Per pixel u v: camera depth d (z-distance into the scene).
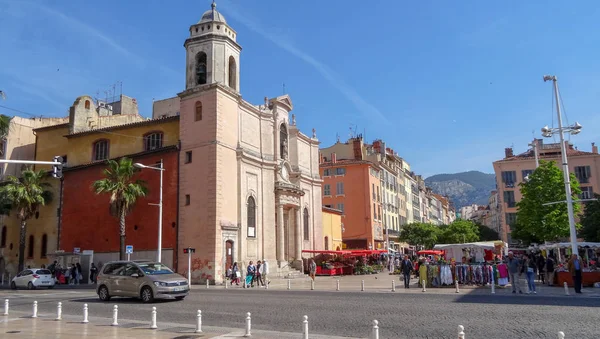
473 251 51.19
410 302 20.05
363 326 13.71
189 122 40.12
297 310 17.72
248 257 41.19
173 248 38.41
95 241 43.28
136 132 45.50
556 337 11.45
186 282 22.55
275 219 46.62
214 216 37.03
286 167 50.69
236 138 41.53
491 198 143.88
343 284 34.56
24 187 43.62
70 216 45.69
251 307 18.98
